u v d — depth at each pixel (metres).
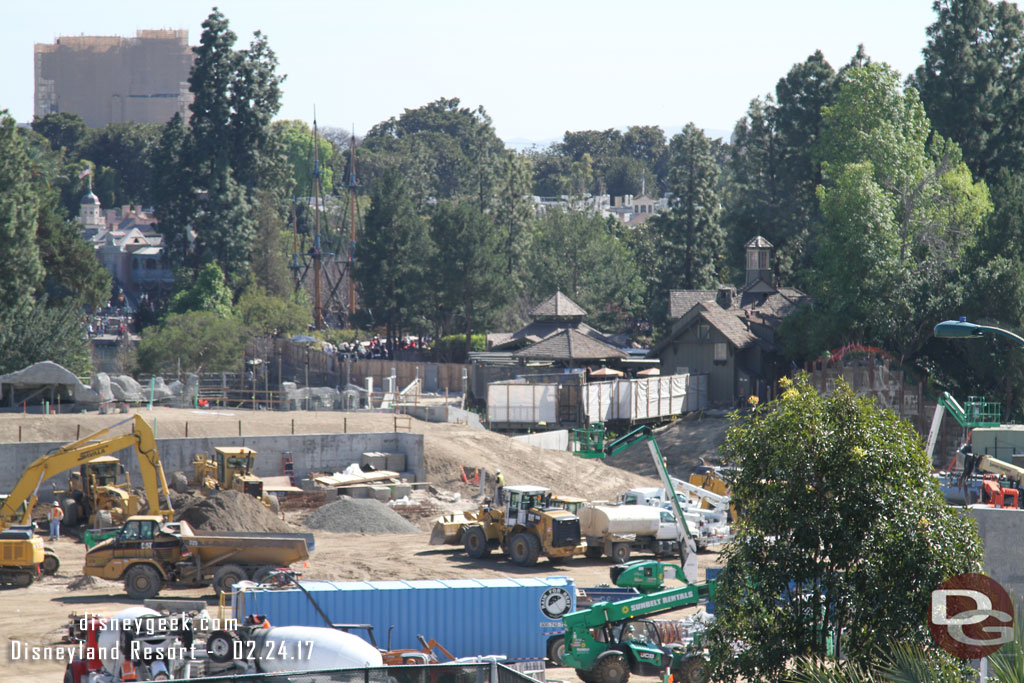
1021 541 88.69
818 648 70.31
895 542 67.81
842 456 70.00
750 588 72.25
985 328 81.69
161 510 175.25
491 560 168.50
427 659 96.81
